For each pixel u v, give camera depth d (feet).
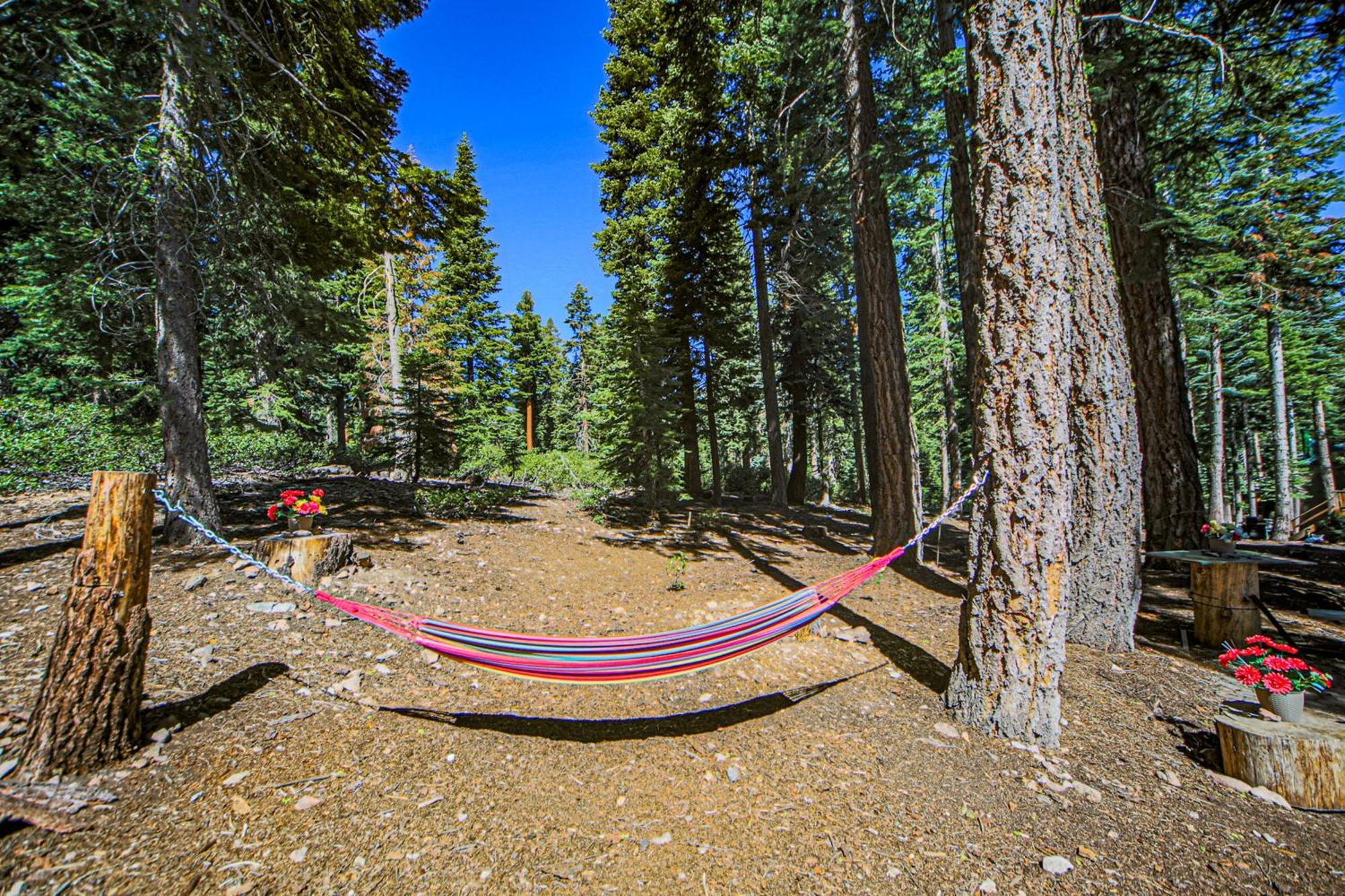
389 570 18.97
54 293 23.40
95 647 8.01
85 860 6.43
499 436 68.59
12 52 15.44
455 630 10.66
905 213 33.30
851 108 24.89
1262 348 61.00
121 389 30.63
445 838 7.49
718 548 31.01
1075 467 16.16
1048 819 8.57
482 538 26.78
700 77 37.14
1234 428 72.49
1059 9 10.74
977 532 11.37
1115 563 15.61
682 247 48.29
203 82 18.93
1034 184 10.39
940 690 12.96
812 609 12.39
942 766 9.86
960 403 59.26
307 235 26.71
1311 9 17.99
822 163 30.19
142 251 19.49
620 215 50.26
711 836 7.91
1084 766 10.03
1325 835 8.50
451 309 64.18
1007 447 10.74
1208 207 23.70
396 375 51.49
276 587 15.72
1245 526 52.90
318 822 7.53
